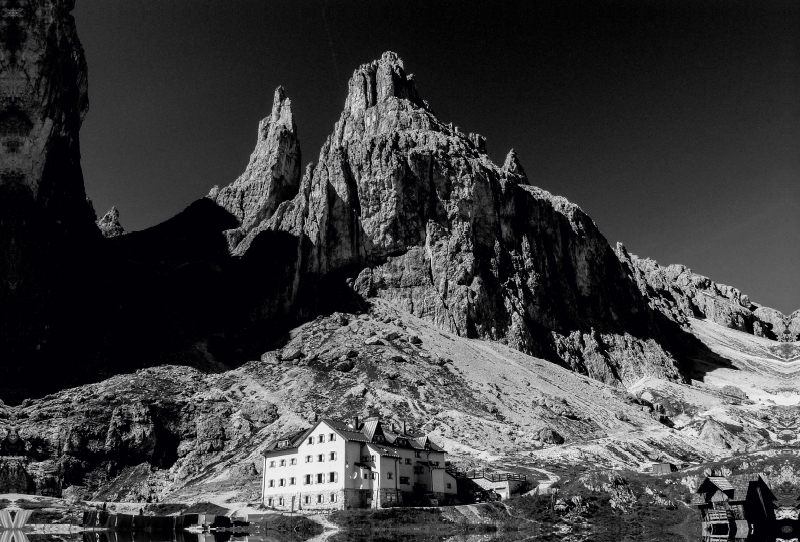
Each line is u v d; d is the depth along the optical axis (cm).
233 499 11850
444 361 19338
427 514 9731
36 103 18750
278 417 15862
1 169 18438
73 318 18300
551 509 9725
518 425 16338
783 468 10100
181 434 15212
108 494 13200
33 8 18738
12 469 12544
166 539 8200
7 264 17725
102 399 15412
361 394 16738
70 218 19925
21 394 15750
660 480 10538
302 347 19775
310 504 10762
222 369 18788
